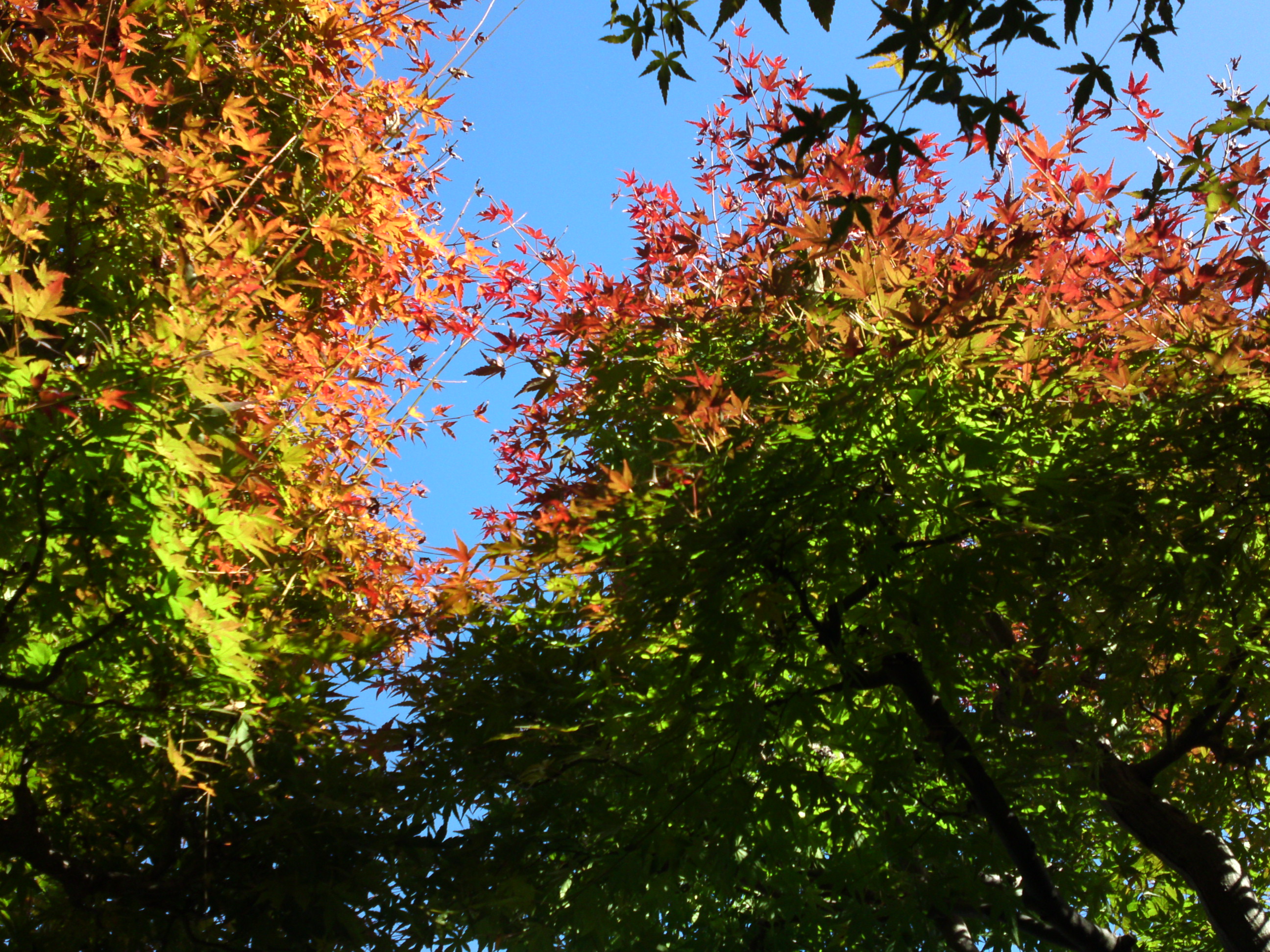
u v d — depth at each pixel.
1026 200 7.11
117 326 5.02
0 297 3.64
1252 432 5.07
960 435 4.90
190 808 5.02
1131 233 5.43
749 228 8.38
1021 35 2.98
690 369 6.79
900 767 5.54
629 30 3.43
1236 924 5.73
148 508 3.94
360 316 7.05
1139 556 5.32
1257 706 6.34
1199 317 5.10
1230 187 4.27
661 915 6.31
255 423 5.32
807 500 4.78
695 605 5.14
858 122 3.04
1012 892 5.81
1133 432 5.41
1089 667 6.11
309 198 6.45
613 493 5.26
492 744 6.00
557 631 6.33
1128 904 8.01
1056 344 5.93
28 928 4.92
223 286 4.64
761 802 5.24
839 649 5.17
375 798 5.34
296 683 4.86
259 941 4.96
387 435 7.51
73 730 4.54
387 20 7.34
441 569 5.82
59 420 3.73
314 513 6.77
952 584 4.91
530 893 5.35
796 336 6.30
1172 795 7.20
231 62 6.47
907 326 4.54
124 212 4.92
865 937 5.90
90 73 4.93
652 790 5.58
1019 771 5.96
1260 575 5.46
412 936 5.20
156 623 4.14
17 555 3.96
